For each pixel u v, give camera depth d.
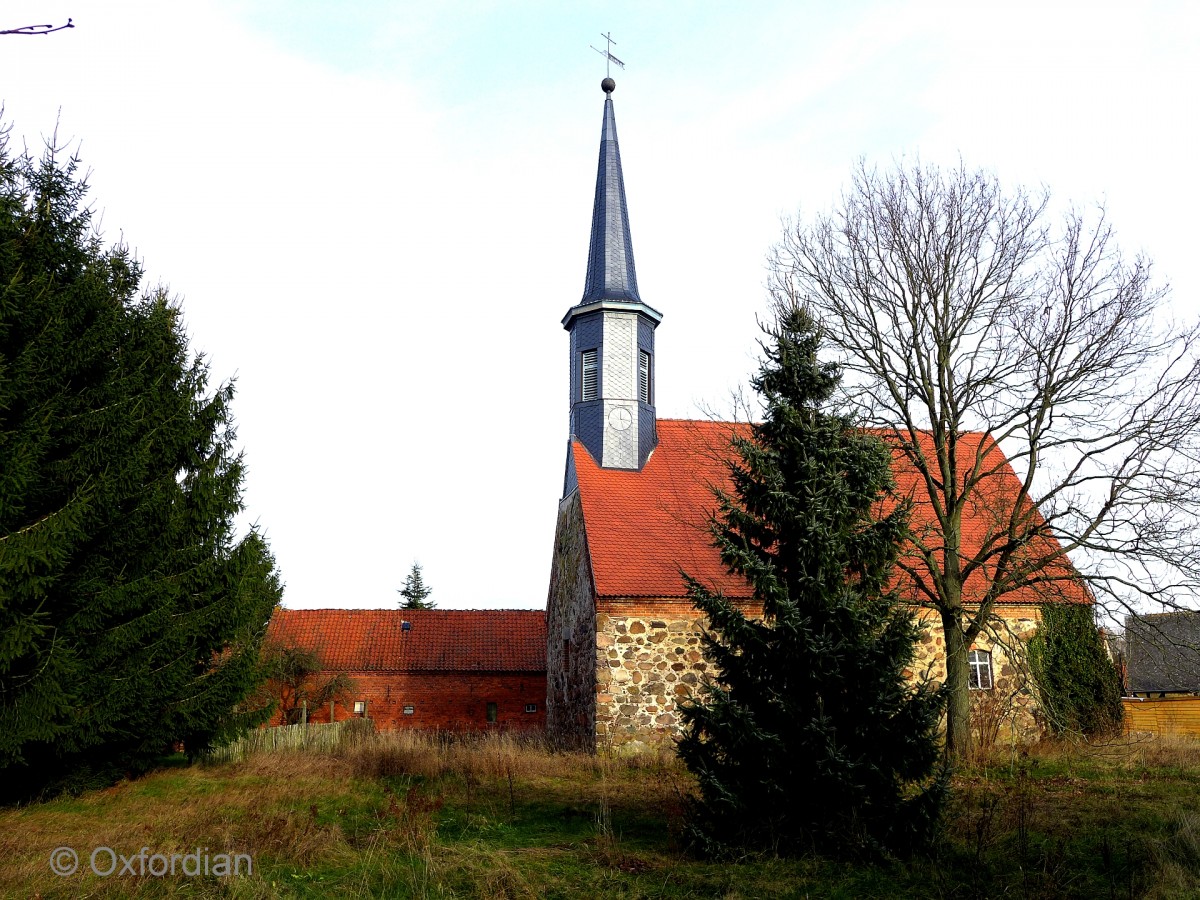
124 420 14.30
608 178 27.44
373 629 37.75
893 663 10.54
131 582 14.59
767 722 10.94
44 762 14.84
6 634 11.44
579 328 26.39
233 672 17.55
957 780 15.80
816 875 9.91
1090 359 17.47
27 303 13.11
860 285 18.88
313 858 10.68
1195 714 27.50
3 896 8.89
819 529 10.95
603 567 22.05
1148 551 16.38
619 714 20.98
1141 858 9.97
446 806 14.61
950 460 18.72
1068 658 22.14
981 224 18.41
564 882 9.85
